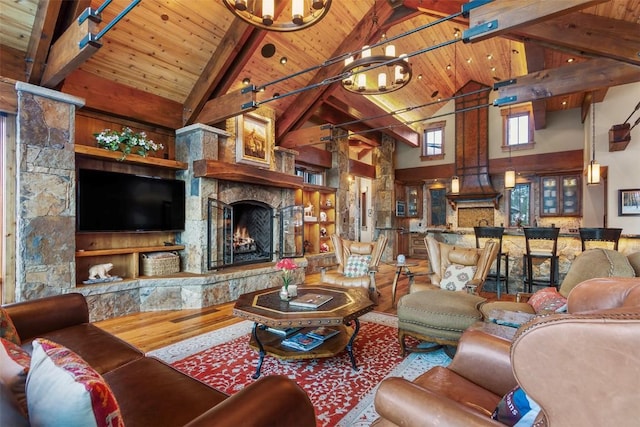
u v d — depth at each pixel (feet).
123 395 4.45
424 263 27.81
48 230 10.80
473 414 2.90
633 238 13.76
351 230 29.71
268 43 15.38
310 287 10.88
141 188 13.80
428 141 31.73
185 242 15.39
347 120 25.09
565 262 14.97
